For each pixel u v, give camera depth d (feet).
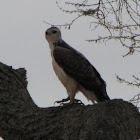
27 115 24.79
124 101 23.95
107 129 22.00
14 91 26.17
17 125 24.30
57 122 23.93
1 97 25.39
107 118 22.53
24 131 24.04
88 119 22.91
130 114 23.25
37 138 23.63
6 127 24.40
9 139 24.48
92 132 22.02
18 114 24.80
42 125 24.03
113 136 21.75
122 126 22.33
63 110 24.90
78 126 22.90
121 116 22.80
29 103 26.22
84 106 24.86
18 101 25.64
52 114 24.70
